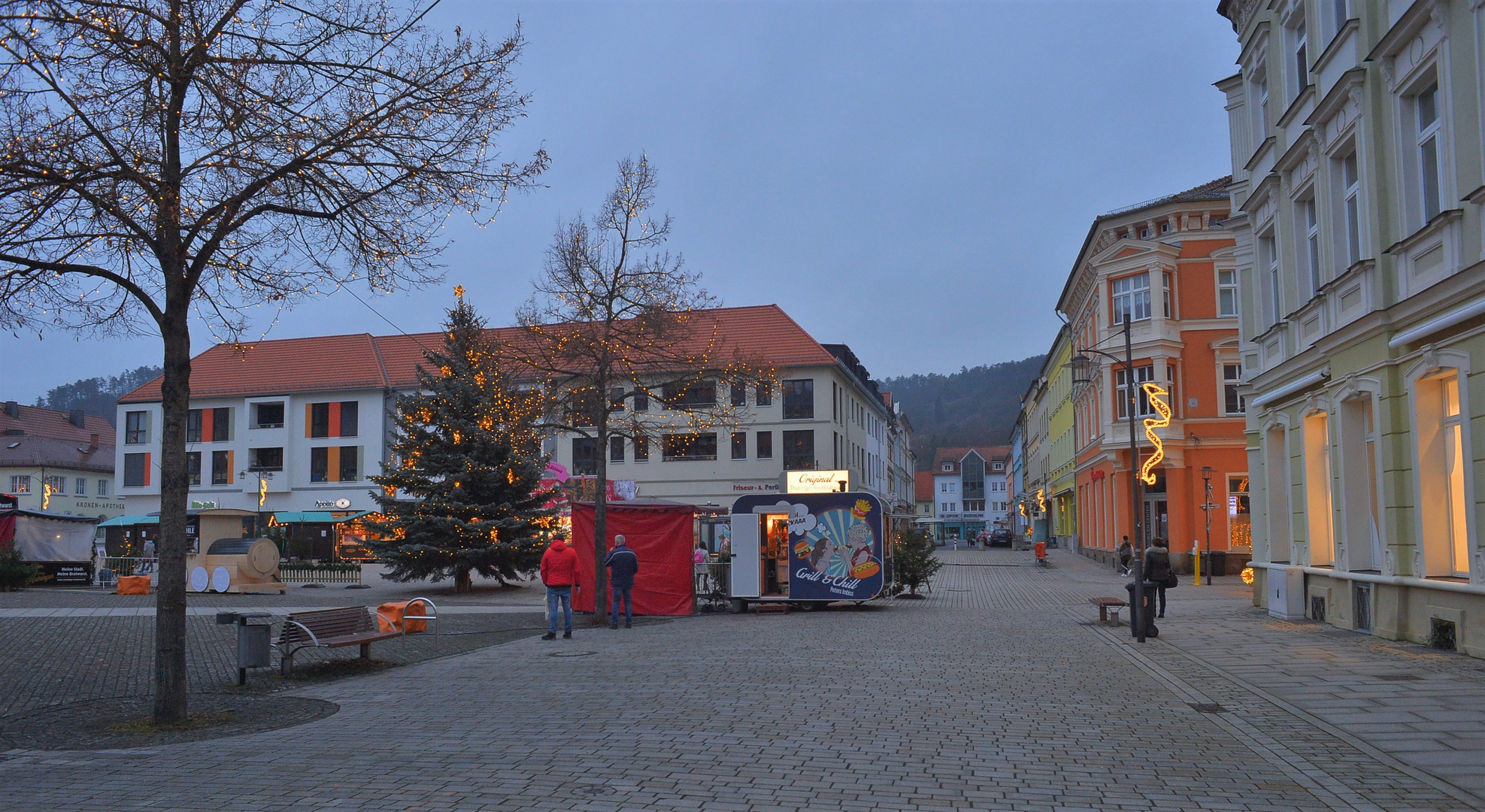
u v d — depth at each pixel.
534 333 20.88
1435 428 13.71
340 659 13.96
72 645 15.54
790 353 54.75
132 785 6.98
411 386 63.00
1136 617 16.25
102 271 9.71
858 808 6.34
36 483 73.50
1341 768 7.40
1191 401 38.50
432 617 16.31
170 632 9.52
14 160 9.23
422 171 10.42
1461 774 7.18
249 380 65.31
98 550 46.22
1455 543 13.50
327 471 63.28
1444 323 12.54
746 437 54.81
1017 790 6.80
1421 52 13.27
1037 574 39.81
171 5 9.54
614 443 55.69
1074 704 10.19
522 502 31.05
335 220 10.55
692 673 12.60
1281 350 19.28
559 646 16.03
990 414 189.50
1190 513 38.28
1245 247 22.03
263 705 10.49
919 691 11.07
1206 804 6.46
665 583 22.45
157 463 67.75
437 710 10.02
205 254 9.88
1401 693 10.40
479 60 10.52
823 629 18.62
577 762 7.61
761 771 7.30
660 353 21.45
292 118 10.08
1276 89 19.08
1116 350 39.72
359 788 6.84
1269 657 13.51
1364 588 15.87
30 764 7.73
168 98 9.81
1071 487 58.88
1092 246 42.91
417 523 29.86
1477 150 11.96
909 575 27.28
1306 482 18.28
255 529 61.50
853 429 62.84
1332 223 16.28
